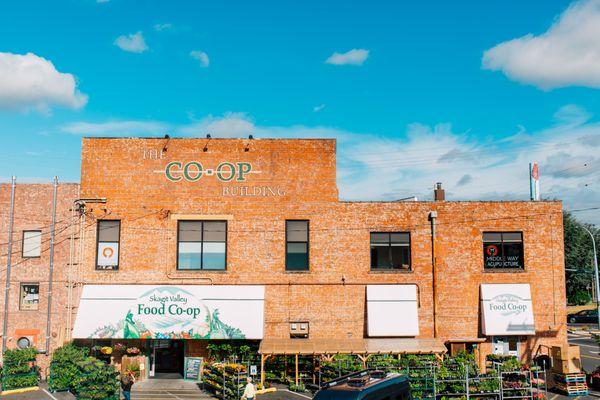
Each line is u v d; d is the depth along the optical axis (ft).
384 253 98.84
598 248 245.86
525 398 79.77
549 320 98.43
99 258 97.30
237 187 98.53
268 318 96.58
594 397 85.20
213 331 93.81
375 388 53.01
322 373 87.40
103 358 96.53
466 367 78.95
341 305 97.30
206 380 88.94
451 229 99.40
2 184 97.45
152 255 97.19
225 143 98.94
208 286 96.73
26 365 88.58
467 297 98.37
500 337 97.91
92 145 98.48
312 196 98.68
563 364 87.35
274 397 82.89
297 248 98.43
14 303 95.96
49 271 96.27
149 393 86.58
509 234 100.17
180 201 98.12
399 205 99.25
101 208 97.50
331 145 99.30
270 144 98.99
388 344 89.76
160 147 98.73
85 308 94.63
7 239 96.63
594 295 257.14
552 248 99.91
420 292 98.07
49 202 97.40
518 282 98.99
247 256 97.60
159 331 93.91
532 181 120.16
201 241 98.02
